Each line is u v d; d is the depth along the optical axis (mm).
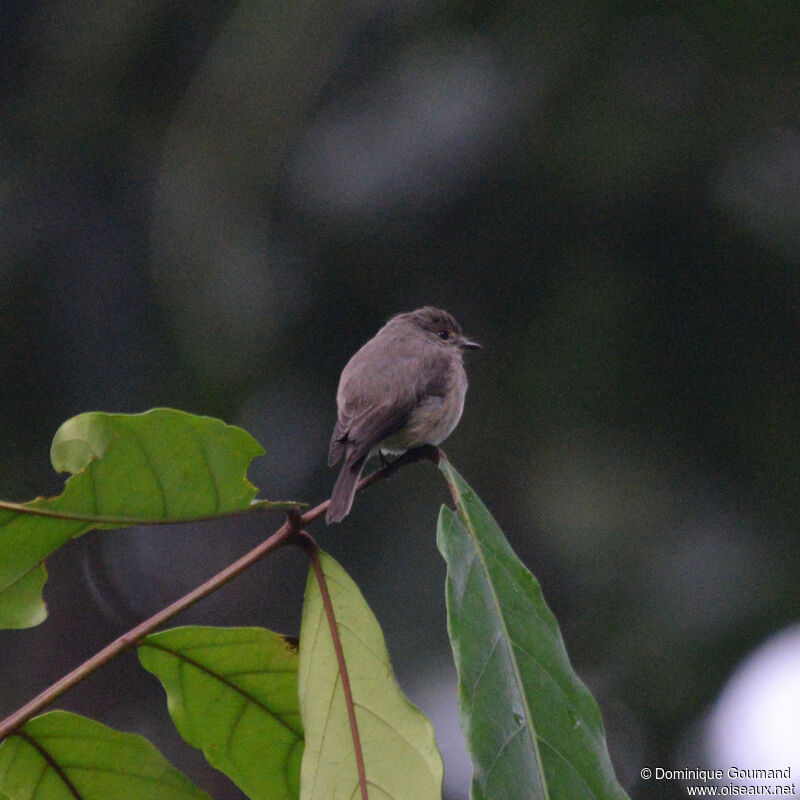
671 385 12320
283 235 12258
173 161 12570
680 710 11555
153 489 3865
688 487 12250
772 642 11711
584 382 12391
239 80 12055
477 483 12508
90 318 13656
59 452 3768
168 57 13555
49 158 13750
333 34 11727
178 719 4262
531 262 12328
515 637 3660
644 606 11953
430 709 11773
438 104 11664
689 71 11719
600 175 11906
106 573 14836
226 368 12523
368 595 12422
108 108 13680
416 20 11672
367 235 12094
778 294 12211
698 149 11812
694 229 12125
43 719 3988
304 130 11961
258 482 12680
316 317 12500
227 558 15328
